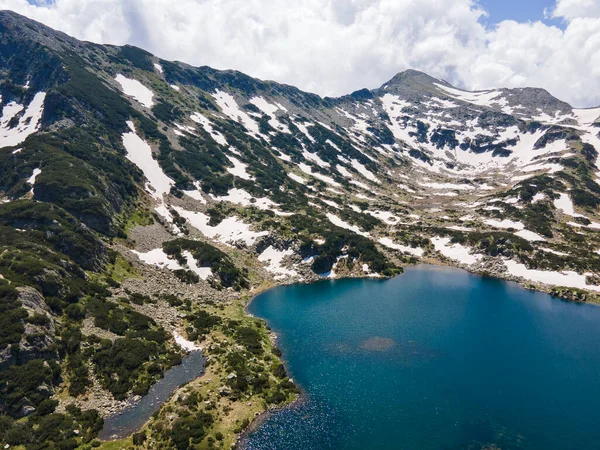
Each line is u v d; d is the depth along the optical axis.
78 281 75.12
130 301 80.56
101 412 52.72
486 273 126.44
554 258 123.81
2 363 51.72
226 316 86.69
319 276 121.12
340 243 131.75
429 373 64.56
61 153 125.25
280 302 99.94
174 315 81.81
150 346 66.81
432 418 52.91
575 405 56.09
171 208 139.12
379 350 72.75
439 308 95.81
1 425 46.28
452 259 138.12
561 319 89.12
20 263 67.94
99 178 120.00
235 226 136.62
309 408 55.09
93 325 67.19
